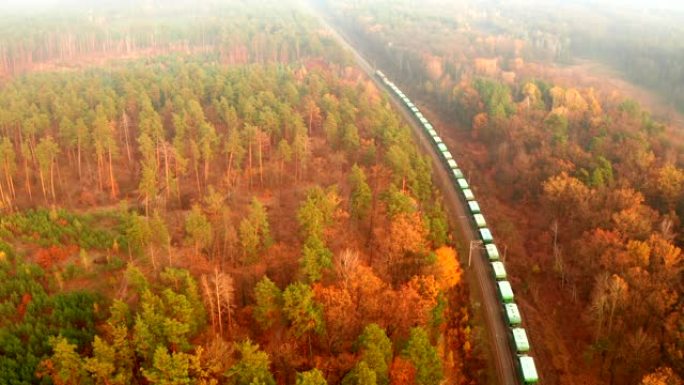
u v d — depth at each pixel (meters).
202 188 125.69
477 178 148.62
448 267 95.75
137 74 178.12
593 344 92.38
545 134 146.12
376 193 115.19
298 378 61.84
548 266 112.06
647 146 128.50
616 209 109.06
